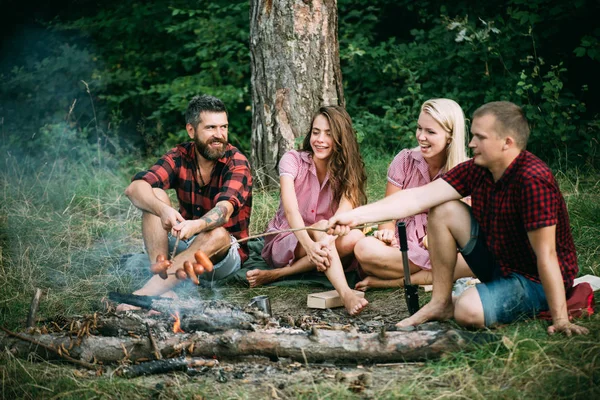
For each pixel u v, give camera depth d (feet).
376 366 10.69
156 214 13.93
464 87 25.80
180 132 29.94
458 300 11.38
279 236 15.96
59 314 12.97
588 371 9.62
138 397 9.91
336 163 14.99
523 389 9.53
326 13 21.26
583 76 26.50
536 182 10.78
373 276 15.10
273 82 21.38
